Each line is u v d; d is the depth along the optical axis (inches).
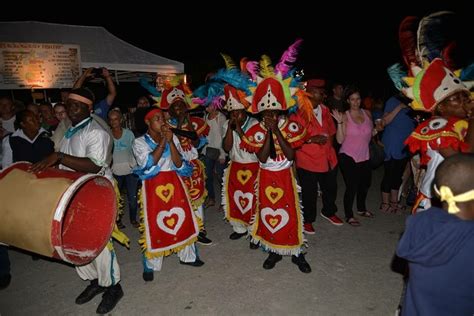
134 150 151.3
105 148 135.9
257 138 160.1
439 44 125.9
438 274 68.6
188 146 187.0
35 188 115.5
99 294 151.7
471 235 65.3
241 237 201.0
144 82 197.2
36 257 186.4
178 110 189.9
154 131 150.1
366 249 182.1
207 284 155.9
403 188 249.4
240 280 157.9
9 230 115.4
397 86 128.8
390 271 160.6
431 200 116.3
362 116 208.4
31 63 287.9
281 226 158.7
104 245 131.0
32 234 112.2
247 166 185.3
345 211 214.7
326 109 199.5
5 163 171.5
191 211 161.8
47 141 173.6
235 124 174.2
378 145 222.2
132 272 168.4
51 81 297.7
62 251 113.0
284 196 157.5
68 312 141.4
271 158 153.3
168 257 180.4
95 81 375.6
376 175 326.3
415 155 200.8
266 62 150.9
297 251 159.0
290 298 143.5
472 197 65.7
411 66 121.2
